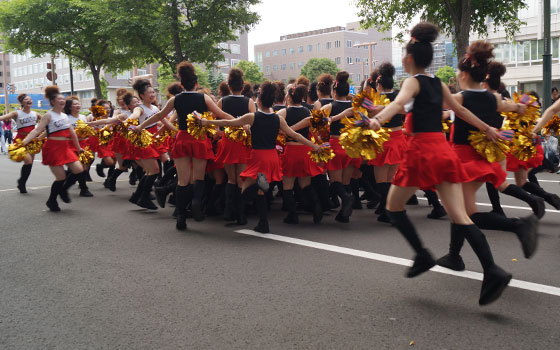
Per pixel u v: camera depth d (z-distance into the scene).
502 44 36.38
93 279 4.24
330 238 5.58
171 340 3.05
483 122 3.89
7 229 6.26
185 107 5.91
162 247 5.27
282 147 6.23
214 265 4.58
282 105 7.04
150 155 7.18
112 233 5.98
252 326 3.23
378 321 3.28
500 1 17.33
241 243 5.40
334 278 4.16
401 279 4.11
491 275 3.23
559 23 33.34
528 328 3.13
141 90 8.02
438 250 5.02
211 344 2.98
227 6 22.81
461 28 16.20
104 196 9.02
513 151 5.43
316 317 3.36
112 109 12.27
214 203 7.04
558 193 8.64
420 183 3.45
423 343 2.95
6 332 3.20
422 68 3.49
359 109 3.43
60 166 7.48
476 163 4.01
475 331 3.10
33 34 27.47
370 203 7.48
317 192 6.72
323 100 6.59
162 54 23.62
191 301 3.69
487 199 8.11
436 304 3.56
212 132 5.84
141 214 7.21
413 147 3.46
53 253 5.10
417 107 3.43
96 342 3.04
